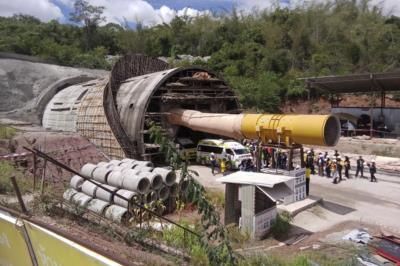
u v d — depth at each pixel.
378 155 36.56
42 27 76.44
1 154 20.92
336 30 72.94
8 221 4.98
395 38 72.06
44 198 10.43
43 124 41.91
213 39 78.62
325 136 20.23
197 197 5.84
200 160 31.94
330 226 17.77
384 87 44.97
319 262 12.12
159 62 40.62
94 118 32.03
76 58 62.84
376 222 18.39
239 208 17.23
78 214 10.35
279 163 28.16
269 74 62.62
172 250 9.13
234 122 25.77
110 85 32.53
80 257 3.87
